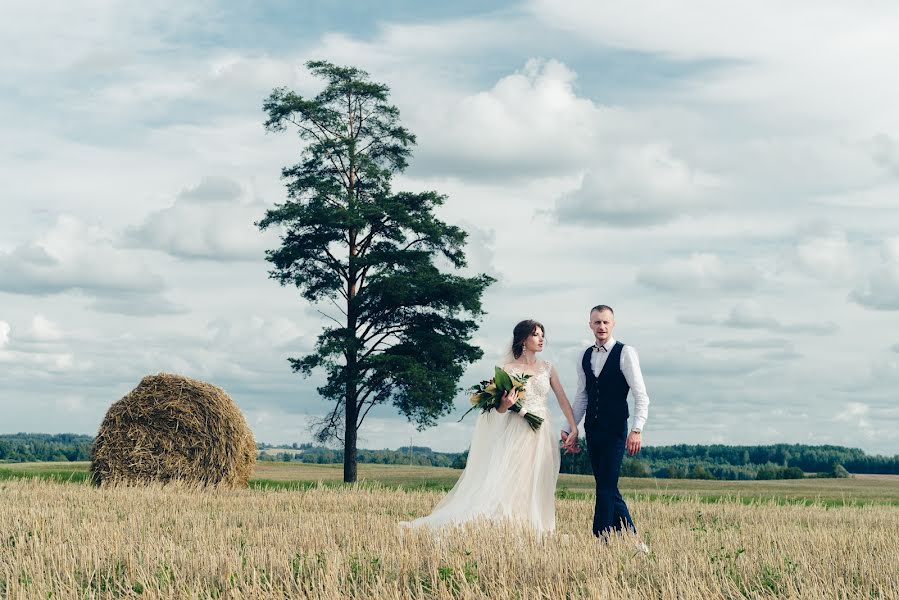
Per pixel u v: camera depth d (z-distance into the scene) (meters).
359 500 12.50
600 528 8.09
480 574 5.87
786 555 6.68
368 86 33.16
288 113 32.53
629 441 8.18
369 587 5.50
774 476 57.16
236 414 19.17
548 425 8.87
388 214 31.73
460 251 32.75
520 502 8.58
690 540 7.65
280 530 8.17
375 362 28.41
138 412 18.73
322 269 31.58
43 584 5.60
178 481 17.25
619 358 8.34
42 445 75.38
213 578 5.92
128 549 6.73
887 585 5.64
